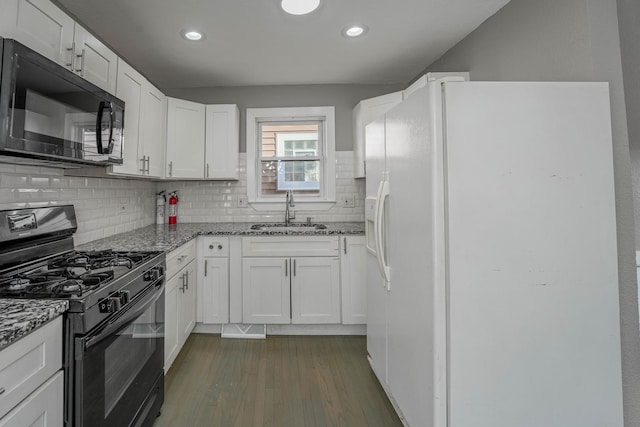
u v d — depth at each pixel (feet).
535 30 5.36
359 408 5.58
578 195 3.79
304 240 8.39
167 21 6.48
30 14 3.80
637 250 3.98
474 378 3.76
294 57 8.25
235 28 6.79
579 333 3.79
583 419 3.80
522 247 3.77
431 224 3.80
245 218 10.33
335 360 7.25
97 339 3.28
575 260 3.79
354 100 10.32
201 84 10.01
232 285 8.39
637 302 3.98
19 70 3.32
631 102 4.14
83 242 6.24
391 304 5.29
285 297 8.38
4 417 2.36
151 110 7.41
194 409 5.51
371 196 6.45
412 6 6.15
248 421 5.24
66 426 3.08
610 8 4.40
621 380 3.84
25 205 4.79
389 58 8.39
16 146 3.30
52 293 3.19
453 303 3.74
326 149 10.43
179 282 6.83
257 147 10.62
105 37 7.10
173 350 6.42
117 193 7.66
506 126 3.75
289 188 10.68
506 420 3.77
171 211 9.91
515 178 3.76
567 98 3.80
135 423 4.34
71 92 4.14
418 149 4.14
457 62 7.64
